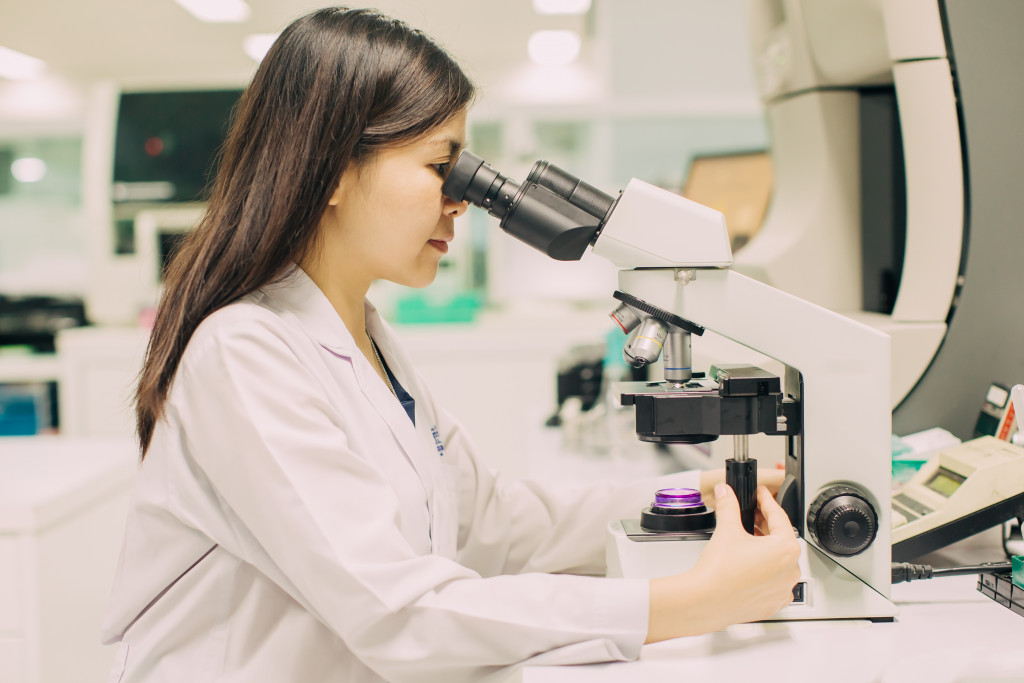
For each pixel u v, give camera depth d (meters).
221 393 0.69
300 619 0.75
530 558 1.01
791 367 0.80
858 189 1.35
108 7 2.93
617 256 0.77
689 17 4.00
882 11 1.09
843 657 0.69
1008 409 1.00
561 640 0.66
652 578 0.73
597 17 3.91
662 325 0.80
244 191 0.76
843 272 1.36
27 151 4.20
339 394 0.79
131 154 3.54
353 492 0.69
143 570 0.78
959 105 1.06
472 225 3.97
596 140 4.18
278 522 0.66
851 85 1.32
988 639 0.72
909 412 1.10
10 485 1.42
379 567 0.65
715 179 2.27
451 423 1.07
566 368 2.14
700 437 0.80
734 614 0.68
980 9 1.05
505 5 2.92
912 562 0.95
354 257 0.84
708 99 4.06
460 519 1.04
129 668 0.78
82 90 3.94
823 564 0.77
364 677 0.78
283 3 2.88
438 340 3.21
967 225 1.08
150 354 0.77
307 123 0.73
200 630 0.78
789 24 1.34
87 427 3.14
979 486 0.87
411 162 0.77
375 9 0.81
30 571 1.28
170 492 0.75
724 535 0.71
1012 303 1.09
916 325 1.09
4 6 2.91
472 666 0.67
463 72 0.82
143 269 3.51
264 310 0.76
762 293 0.76
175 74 3.92
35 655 1.28
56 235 4.25
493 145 4.08
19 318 3.69
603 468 1.64
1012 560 0.81
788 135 1.44
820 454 0.77
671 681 0.64
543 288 4.01
